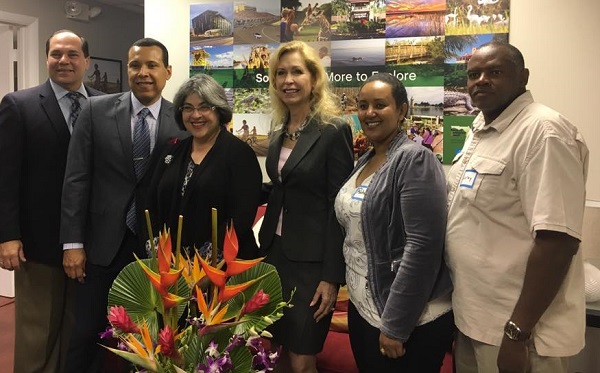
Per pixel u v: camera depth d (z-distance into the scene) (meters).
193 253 2.00
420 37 2.85
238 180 2.05
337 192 1.89
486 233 1.52
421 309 1.58
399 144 1.69
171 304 1.15
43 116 2.47
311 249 1.91
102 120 2.31
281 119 2.06
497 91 1.50
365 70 2.96
